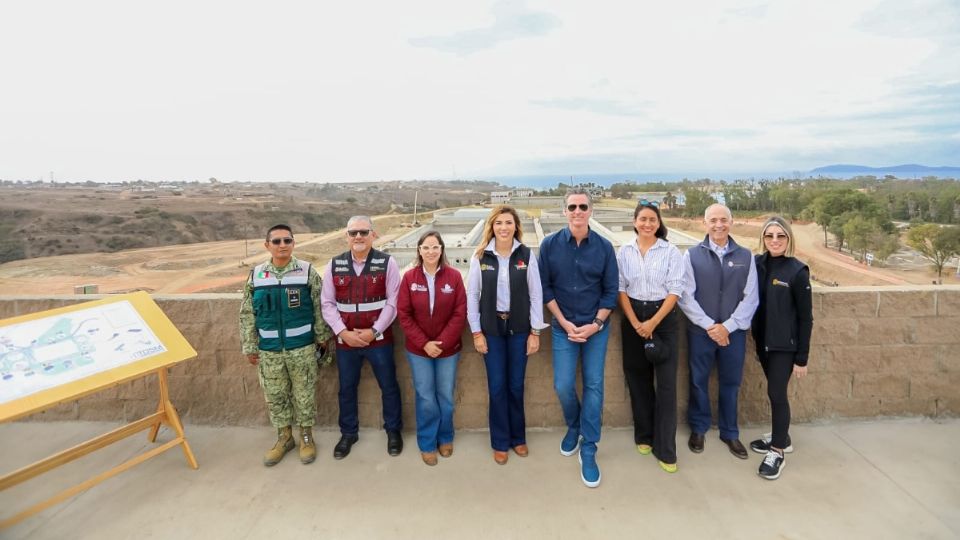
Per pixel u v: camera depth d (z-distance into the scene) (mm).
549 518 2893
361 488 3221
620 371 3924
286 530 2842
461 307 3404
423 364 3393
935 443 3604
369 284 3453
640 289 3287
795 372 3324
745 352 3674
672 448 3314
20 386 2838
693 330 3518
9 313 4066
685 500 3031
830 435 3742
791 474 3268
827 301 3842
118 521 2939
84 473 3447
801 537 2705
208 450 3707
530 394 3957
